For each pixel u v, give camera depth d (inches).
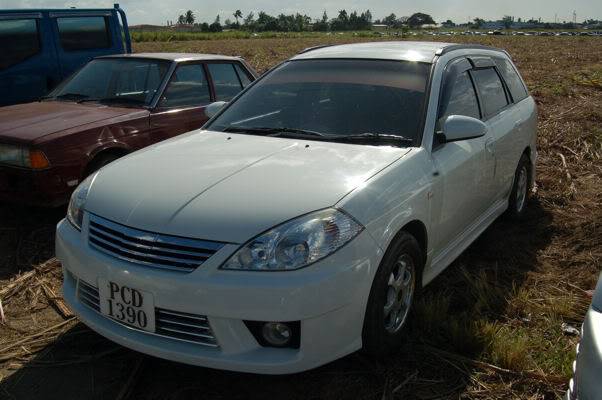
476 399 112.2
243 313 98.7
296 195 108.3
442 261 148.1
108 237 110.4
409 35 2834.6
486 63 189.6
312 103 152.3
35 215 210.8
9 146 183.5
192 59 243.3
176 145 142.5
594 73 701.9
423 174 128.9
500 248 187.2
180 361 104.2
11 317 142.6
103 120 201.8
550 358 124.2
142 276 102.9
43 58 280.8
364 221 108.3
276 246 100.2
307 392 113.6
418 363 122.3
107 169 131.2
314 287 99.3
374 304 111.7
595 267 173.3
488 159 166.7
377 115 143.2
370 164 122.9
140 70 236.7
